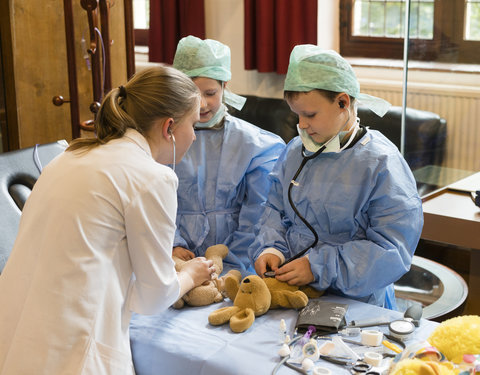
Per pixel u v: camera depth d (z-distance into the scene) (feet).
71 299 4.00
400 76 11.44
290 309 4.83
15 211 5.73
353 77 4.95
